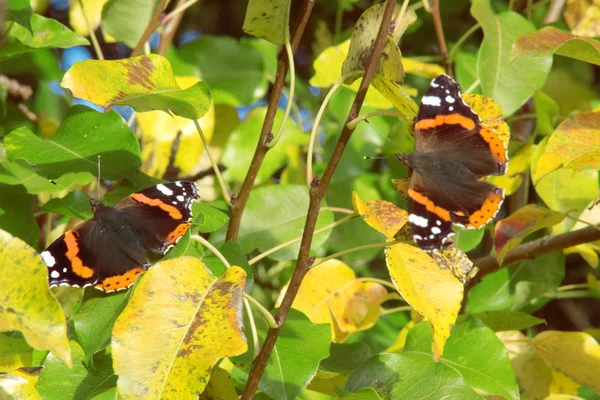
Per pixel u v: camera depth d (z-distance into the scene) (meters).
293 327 1.69
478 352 1.71
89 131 1.72
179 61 1.86
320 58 1.80
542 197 1.80
